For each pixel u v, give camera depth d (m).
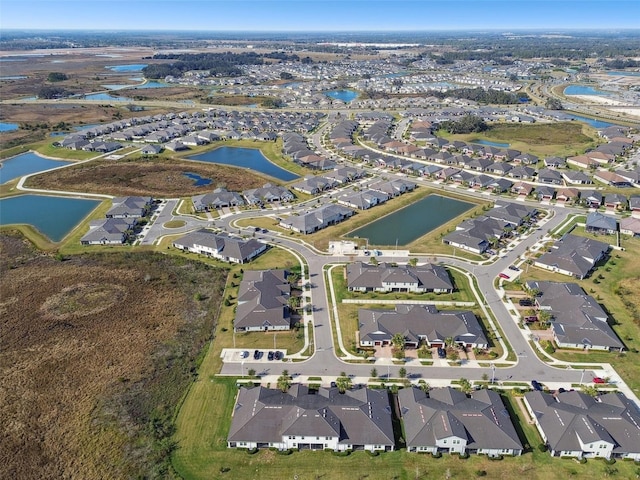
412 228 164.62
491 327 109.88
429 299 121.44
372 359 99.62
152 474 74.25
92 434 81.56
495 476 74.19
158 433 81.44
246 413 83.25
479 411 82.38
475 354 101.31
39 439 80.69
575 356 100.44
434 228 164.50
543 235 156.25
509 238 154.38
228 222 168.38
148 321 112.88
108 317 114.44
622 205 178.75
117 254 145.75
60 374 95.62
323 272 134.50
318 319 113.38
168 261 141.62
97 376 95.06
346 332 108.75
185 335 107.81
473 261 139.88
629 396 89.69
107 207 181.38
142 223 168.38
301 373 95.69
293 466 76.12
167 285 128.50
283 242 152.62
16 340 106.06
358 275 127.81
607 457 77.25
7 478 73.69
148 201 181.75
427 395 88.56
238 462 76.62
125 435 81.25
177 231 161.38
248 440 78.62
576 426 79.50
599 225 158.25
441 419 80.56
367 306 119.00
